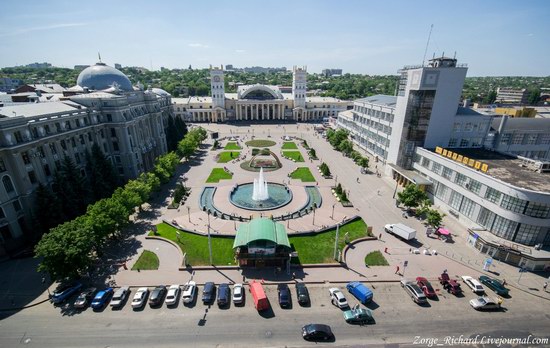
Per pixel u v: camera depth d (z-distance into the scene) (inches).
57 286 1892.2
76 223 2007.9
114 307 1706.4
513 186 2172.7
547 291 1904.5
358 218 2787.9
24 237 2374.5
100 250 2167.8
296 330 1578.5
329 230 2568.9
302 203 3093.0
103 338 1517.0
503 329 1600.6
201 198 3253.0
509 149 3826.3
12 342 1493.6
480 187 2492.6
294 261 2144.4
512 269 2103.8
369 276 2011.6
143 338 1518.2
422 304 1768.0
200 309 1717.5
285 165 4441.4
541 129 3777.1
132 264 2102.6
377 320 1646.2
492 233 2358.5
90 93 3612.2
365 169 4109.3
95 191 2849.4
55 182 2539.4
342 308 1724.9
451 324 1626.5
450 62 3206.2
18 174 2332.7
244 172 4126.5
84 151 3125.0
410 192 2824.8
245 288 1895.9
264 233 2047.2
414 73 3267.7
